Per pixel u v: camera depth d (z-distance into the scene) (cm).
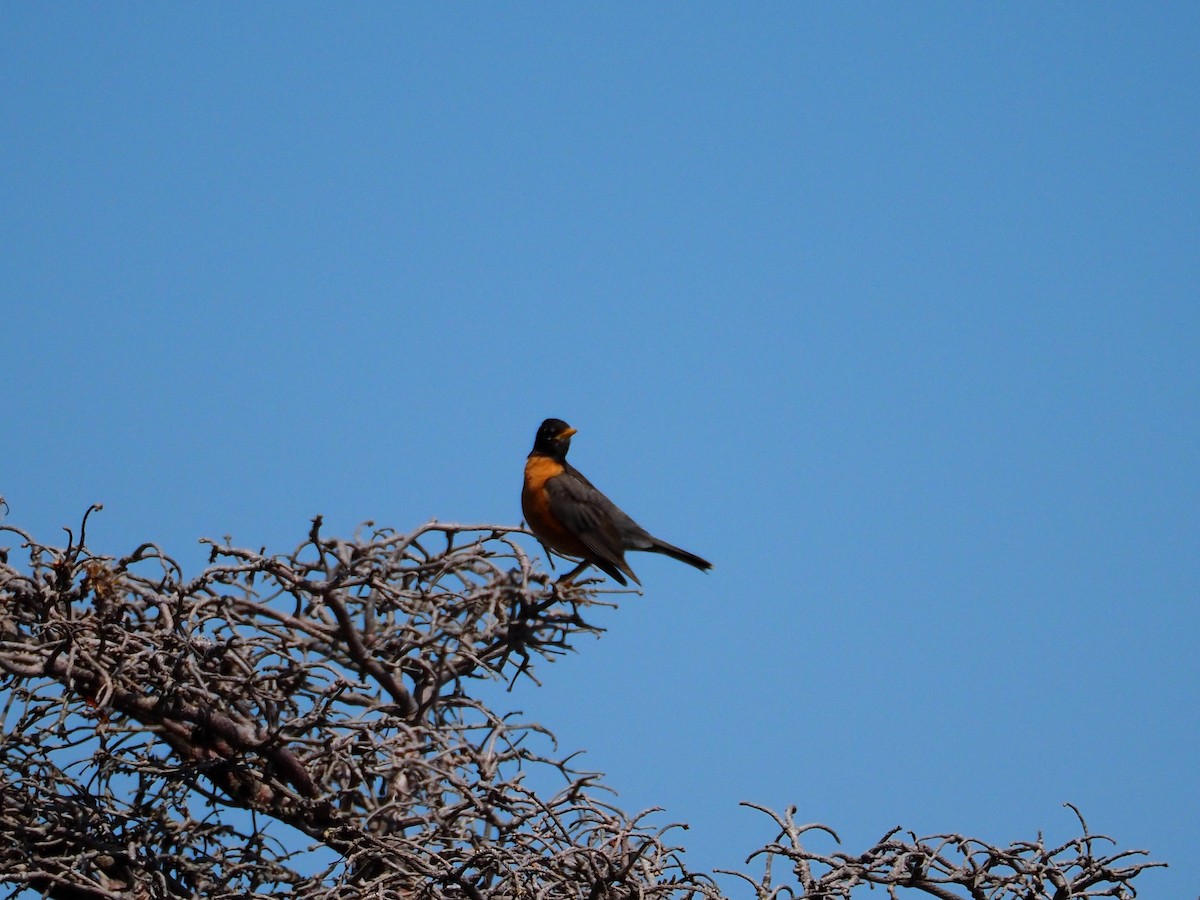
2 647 1170
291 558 1223
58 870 1153
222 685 1190
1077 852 1180
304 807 1204
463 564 1294
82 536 1174
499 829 1156
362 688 1177
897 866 1173
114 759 1171
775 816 1187
